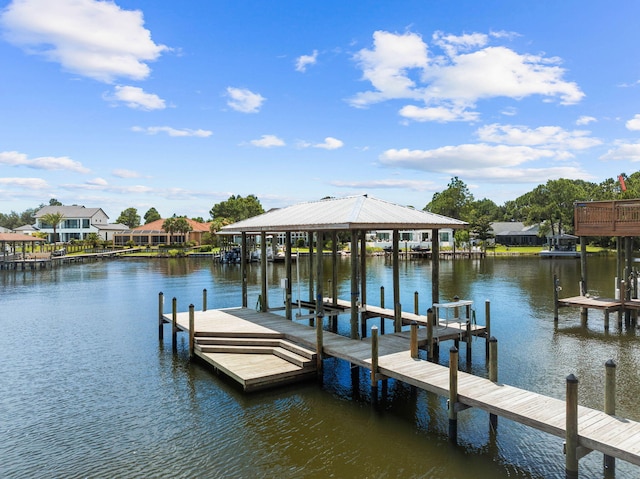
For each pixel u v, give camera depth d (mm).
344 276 39469
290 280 16688
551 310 21703
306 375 11688
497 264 50938
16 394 11492
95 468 7984
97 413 10273
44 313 22734
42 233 83562
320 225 13117
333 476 7594
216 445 8711
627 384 11523
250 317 16281
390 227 12883
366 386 11539
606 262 51656
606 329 17297
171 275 42594
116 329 18828
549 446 8477
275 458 8203
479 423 9422
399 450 8398
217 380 12219
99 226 89312
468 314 13508
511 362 13391
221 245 64812
